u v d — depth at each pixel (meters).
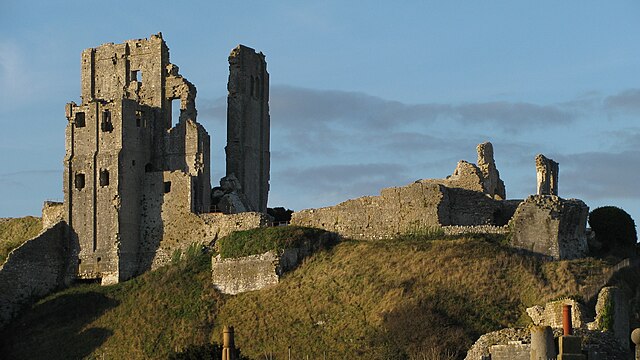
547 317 190.12
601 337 133.50
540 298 198.50
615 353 131.38
